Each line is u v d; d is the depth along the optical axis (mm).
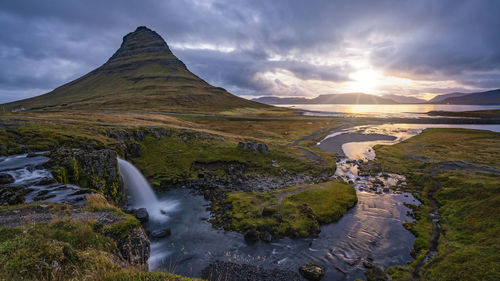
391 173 54406
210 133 72125
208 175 48281
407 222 30734
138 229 15484
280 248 24828
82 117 70188
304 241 26266
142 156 53344
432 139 95625
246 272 20984
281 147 70875
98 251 11219
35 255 8992
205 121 133000
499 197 31250
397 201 38094
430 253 24078
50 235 11430
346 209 34406
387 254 24219
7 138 35625
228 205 34406
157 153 55531
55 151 33312
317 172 52906
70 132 43719
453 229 28031
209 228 28609
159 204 35844
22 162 28328
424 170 53688
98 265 9281
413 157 66562
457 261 21516
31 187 21656
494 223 26344
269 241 25875
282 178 49250
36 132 39875
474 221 28188
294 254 23875
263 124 132500
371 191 42375
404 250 24938
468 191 36906
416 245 25406
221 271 20953
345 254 24078
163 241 25562
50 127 44969
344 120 180375
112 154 36094
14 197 18516
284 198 36344
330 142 94812
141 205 35406
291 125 134500
